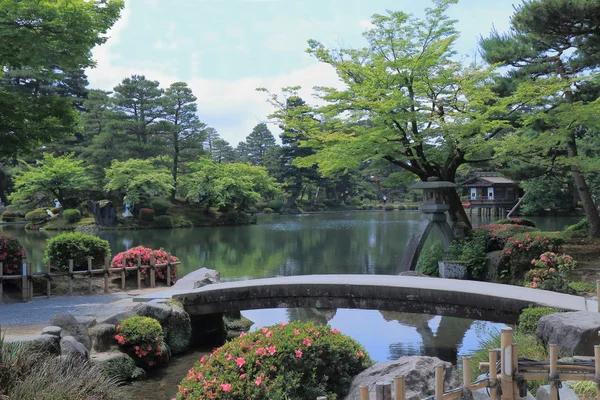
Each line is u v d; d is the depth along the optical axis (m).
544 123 13.62
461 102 12.24
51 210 33.25
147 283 9.84
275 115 12.59
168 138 37.03
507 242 11.08
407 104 12.40
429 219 12.11
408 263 11.92
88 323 6.14
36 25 7.91
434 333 7.41
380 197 58.00
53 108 8.79
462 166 15.63
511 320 6.29
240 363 3.60
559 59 13.87
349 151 12.04
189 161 37.84
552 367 2.73
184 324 7.16
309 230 27.16
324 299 7.50
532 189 28.53
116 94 34.94
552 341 4.58
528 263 10.59
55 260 9.65
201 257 16.59
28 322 6.57
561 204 31.58
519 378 2.74
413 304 7.04
